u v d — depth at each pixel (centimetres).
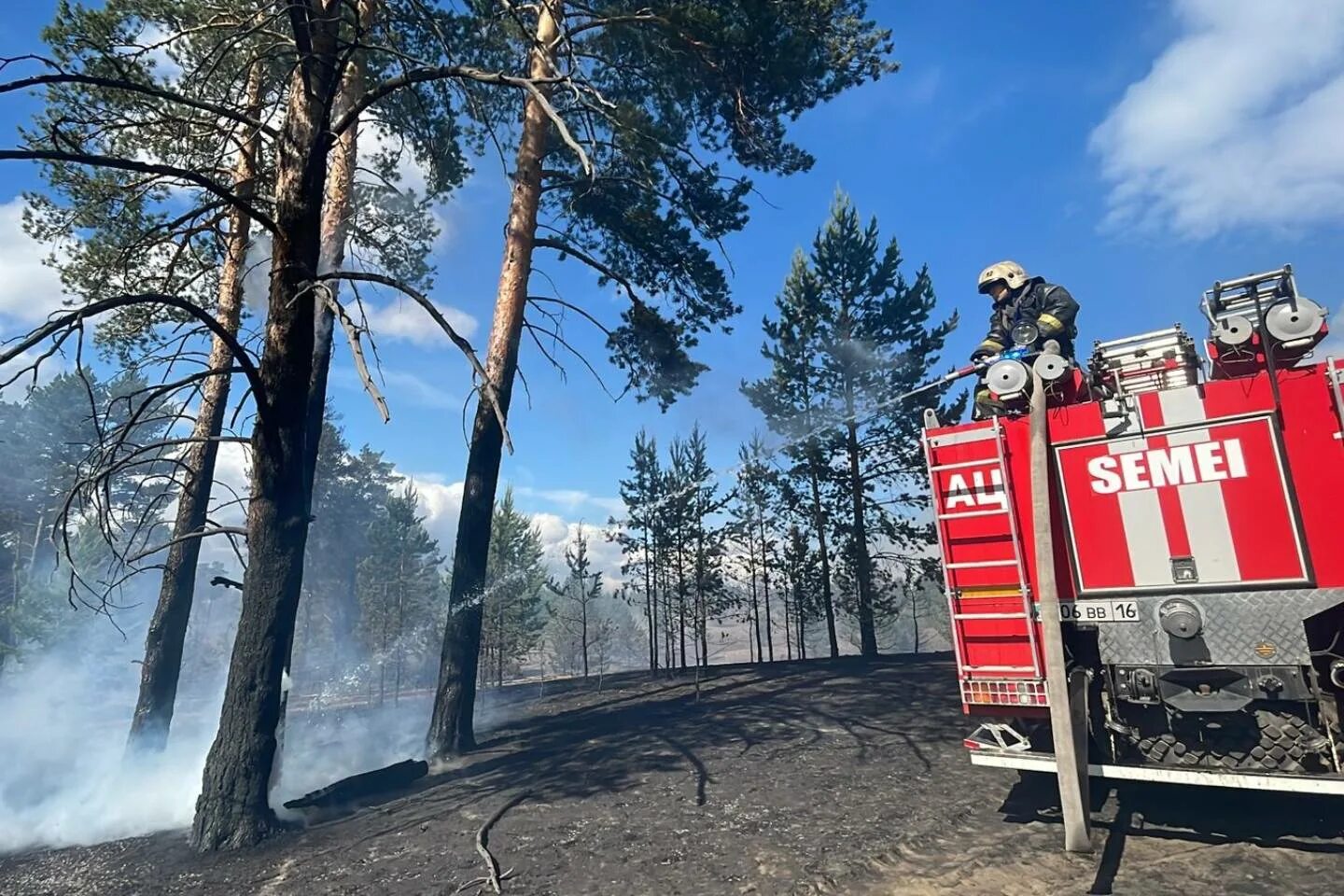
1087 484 462
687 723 897
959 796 536
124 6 1035
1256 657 404
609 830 526
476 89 1059
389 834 571
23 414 3019
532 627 3005
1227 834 431
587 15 1083
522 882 447
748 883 419
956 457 504
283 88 967
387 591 3281
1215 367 451
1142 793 507
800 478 1964
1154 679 427
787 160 1199
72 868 584
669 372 1348
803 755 689
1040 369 478
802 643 2083
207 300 1249
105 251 1120
